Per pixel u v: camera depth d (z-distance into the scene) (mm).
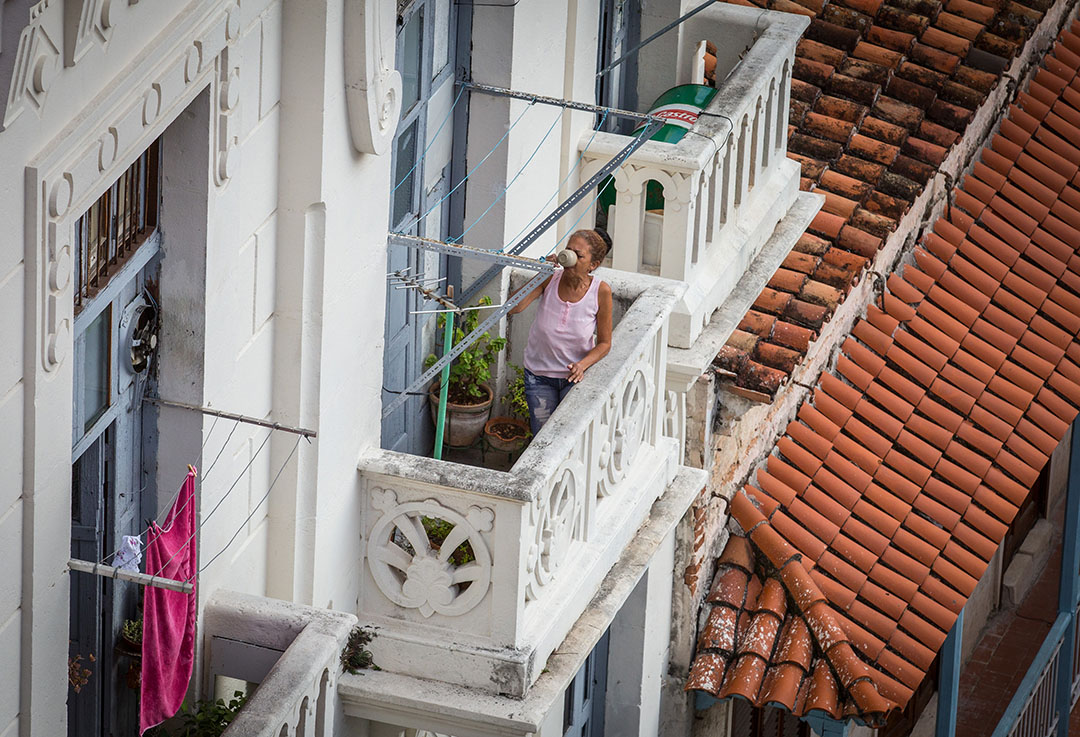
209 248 16062
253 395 17516
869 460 29484
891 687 26812
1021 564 44250
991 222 34375
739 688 26406
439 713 18094
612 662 27141
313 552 18266
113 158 13984
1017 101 36625
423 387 23406
